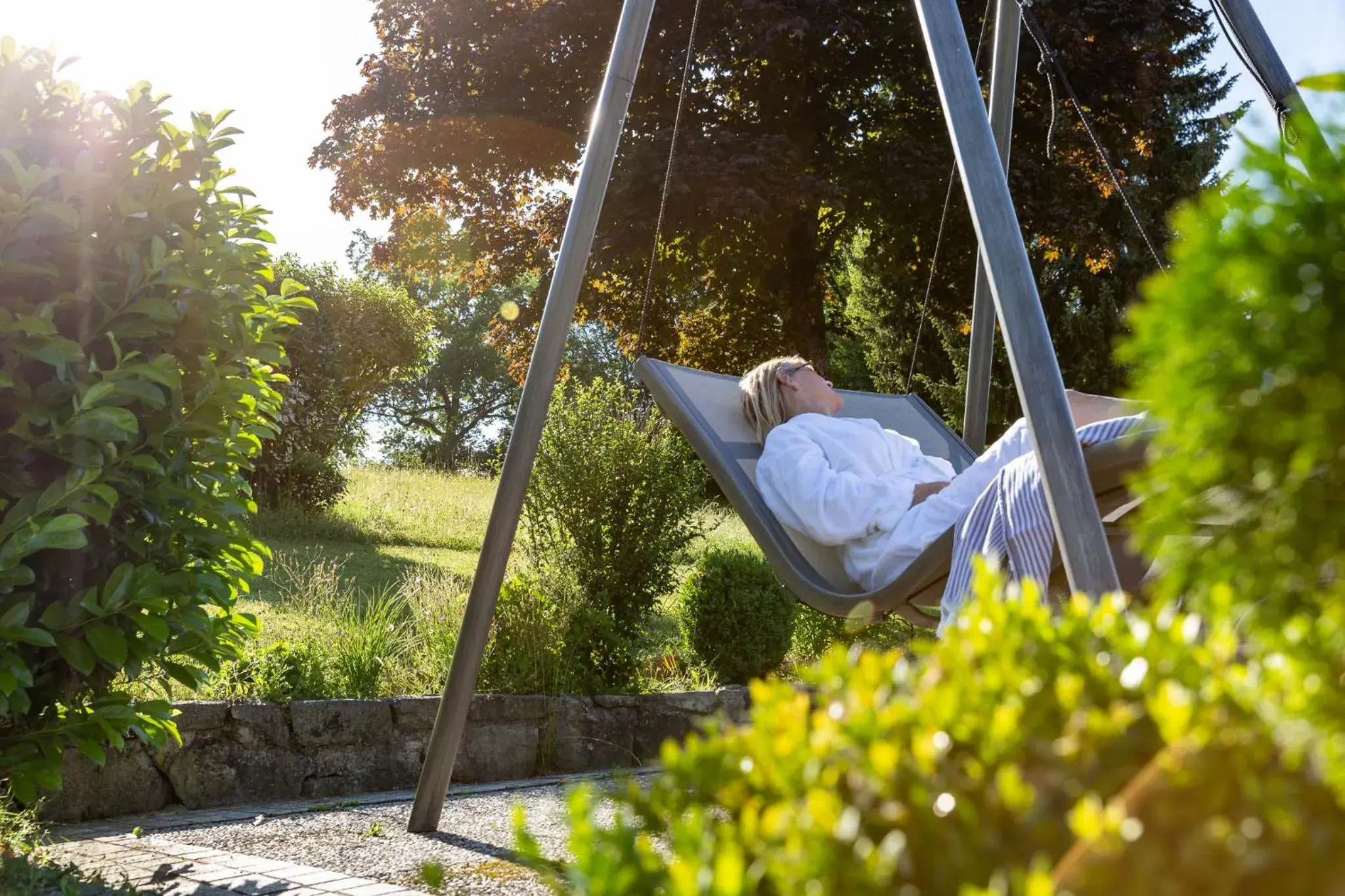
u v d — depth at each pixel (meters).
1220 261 0.57
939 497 3.34
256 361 2.89
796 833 0.57
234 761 4.08
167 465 2.65
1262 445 0.57
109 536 2.58
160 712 2.64
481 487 14.04
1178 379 0.59
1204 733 0.54
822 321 14.98
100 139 2.64
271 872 2.70
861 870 0.55
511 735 5.00
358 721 4.48
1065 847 0.54
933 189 13.18
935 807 0.57
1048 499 1.93
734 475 3.65
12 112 2.49
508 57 13.70
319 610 5.88
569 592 5.84
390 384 16.47
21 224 2.39
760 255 13.99
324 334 11.20
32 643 2.37
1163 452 0.62
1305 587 0.57
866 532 3.48
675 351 15.17
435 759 3.38
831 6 12.80
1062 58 12.69
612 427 6.43
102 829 3.43
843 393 4.45
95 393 2.34
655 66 13.42
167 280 2.54
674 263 13.77
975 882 0.54
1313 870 0.48
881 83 14.37
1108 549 1.87
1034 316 2.04
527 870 2.80
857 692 0.70
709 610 6.47
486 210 15.14
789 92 13.86
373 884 2.59
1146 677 0.62
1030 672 0.66
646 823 0.72
